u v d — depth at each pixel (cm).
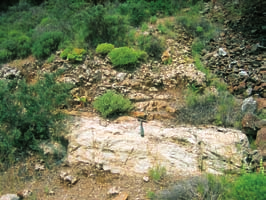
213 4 951
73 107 570
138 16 858
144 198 382
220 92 589
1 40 860
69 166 444
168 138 477
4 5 1248
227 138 470
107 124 518
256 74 624
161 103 575
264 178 341
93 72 652
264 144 455
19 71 724
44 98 507
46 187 409
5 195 383
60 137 488
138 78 638
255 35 774
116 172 430
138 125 513
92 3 1020
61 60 697
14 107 477
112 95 573
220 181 375
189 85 614
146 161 441
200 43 772
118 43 734
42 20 946
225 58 699
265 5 888
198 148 455
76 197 394
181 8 941
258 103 547
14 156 451
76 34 776
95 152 460
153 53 704
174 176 414
